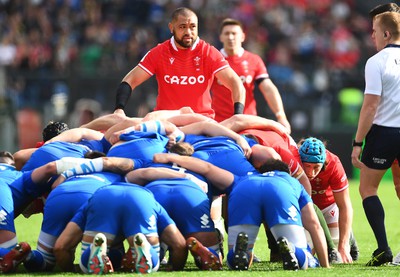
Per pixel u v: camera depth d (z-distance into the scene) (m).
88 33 78.62
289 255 23.55
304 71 77.88
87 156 26.27
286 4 87.25
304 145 27.28
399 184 28.56
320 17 87.62
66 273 23.53
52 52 78.50
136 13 84.38
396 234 36.53
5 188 24.69
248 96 39.12
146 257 22.92
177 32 31.86
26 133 68.69
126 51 76.31
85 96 68.88
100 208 23.17
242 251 23.61
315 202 29.38
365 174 26.48
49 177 25.44
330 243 27.19
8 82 69.88
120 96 32.34
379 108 26.31
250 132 28.27
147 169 25.12
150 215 23.31
